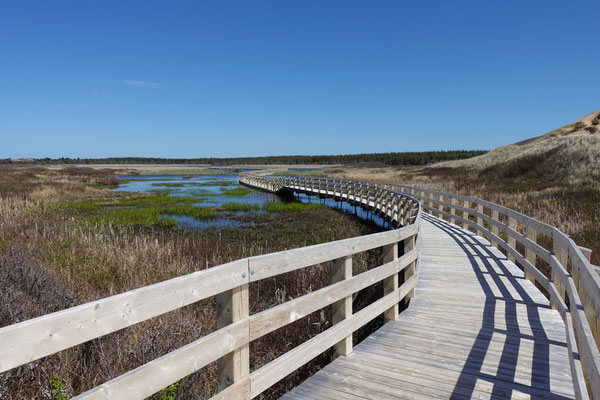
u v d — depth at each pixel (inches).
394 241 185.5
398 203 545.0
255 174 1910.7
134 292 73.7
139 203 1045.2
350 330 151.0
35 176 1770.4
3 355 56.3
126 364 142.1
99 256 363.9
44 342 60.9
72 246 406.9
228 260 403.9
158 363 79.2
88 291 263.1
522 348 159.6
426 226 559.5
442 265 318.7
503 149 1577.3
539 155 1090.1
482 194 876.6
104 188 1558.8
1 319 160.1
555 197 690.2
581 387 97.3
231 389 97.2
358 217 799.1
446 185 1122.7
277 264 111.8
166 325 172.9
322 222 734.5
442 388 127.8
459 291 244.4
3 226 542.3
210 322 204.7
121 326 71.7
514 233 297.4
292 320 118.2
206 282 89.2
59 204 934.4
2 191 1071.0
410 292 228.2
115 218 741.9
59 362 136.1
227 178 2716.5
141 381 75.9
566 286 152.7
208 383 141.1
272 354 176.9
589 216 528.4
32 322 59.4
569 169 901.2
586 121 1743.4
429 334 175.0
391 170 2508.6
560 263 188.7
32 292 208.1
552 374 137.0
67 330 63.9
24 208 766.5
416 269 249.8
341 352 153.2
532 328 181.9
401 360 148.7
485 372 138.9
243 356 101.9
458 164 1734.7
